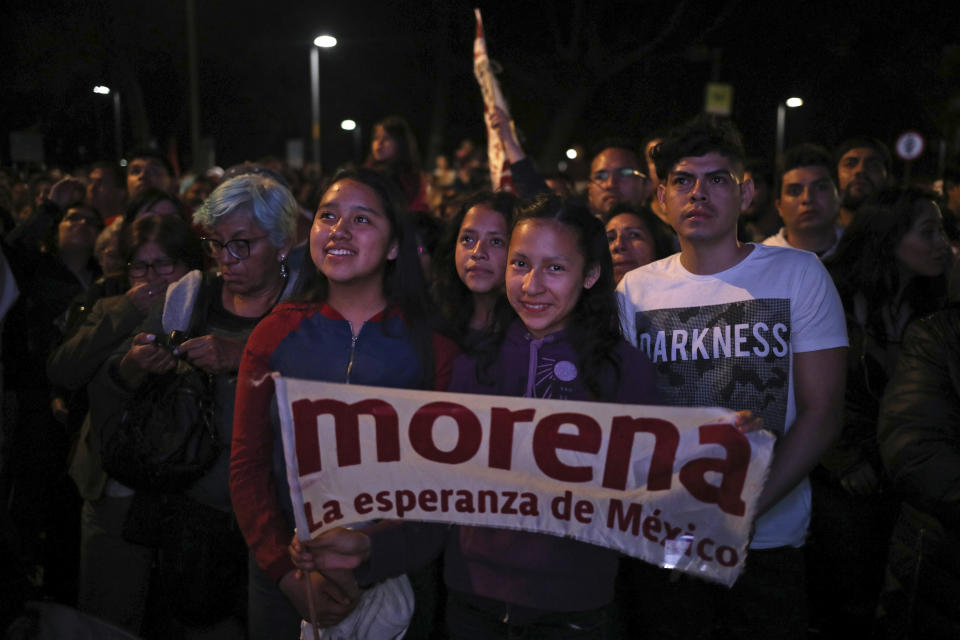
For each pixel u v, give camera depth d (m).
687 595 2.69
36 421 4.38
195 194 7.59
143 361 2.60
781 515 2.63
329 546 2.20
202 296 2.90
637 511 2.12
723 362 2.53
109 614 3.05
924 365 2.40
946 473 2.28
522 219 2.30
